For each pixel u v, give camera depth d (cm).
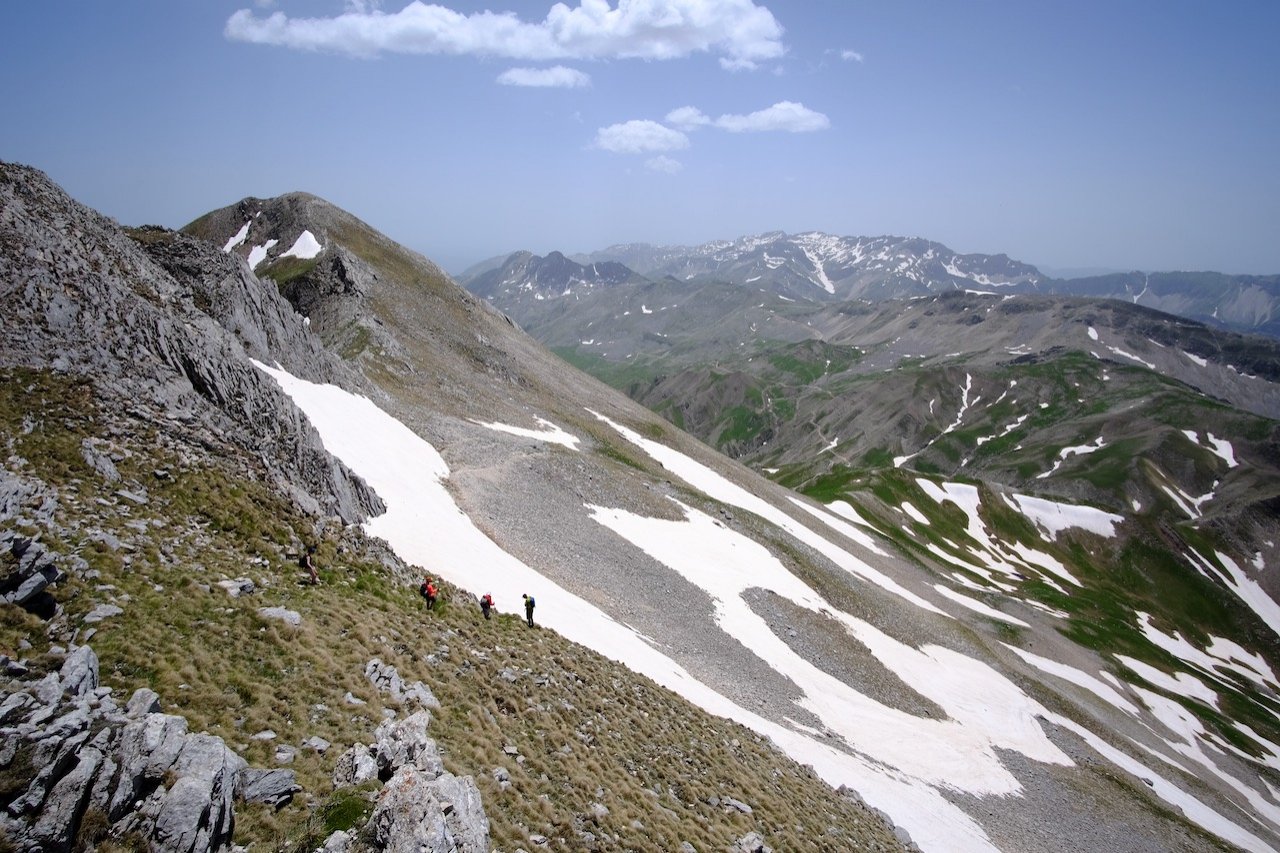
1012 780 5209
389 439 5669
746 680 4706
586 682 2973
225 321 5166
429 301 11381
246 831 1306
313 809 1417
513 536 5188
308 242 11238
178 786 1227
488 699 2331
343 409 5659
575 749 2328
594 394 12756
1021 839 4328
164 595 1912
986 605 11044
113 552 1956
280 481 3048
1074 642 10694
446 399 8050
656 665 3966
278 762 1519
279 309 6059
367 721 1798
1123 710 8819
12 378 2494
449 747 1902
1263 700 12238
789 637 5812
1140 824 5381
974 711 6325
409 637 2428
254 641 1908
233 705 1628
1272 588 18338
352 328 8444
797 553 8031
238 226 12344
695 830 2217
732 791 2734
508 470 6481
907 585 9900
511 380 10375
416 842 1255
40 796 1105
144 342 3145
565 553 5366
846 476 17000
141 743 1279
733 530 7788
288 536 2669
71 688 1369
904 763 4675
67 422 2452
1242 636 15750
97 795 1167
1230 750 9188
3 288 2758
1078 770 5997
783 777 3216
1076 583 15825
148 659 1636
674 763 2700
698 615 5388
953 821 4050
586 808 1994
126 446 2511
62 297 2930
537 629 3350
